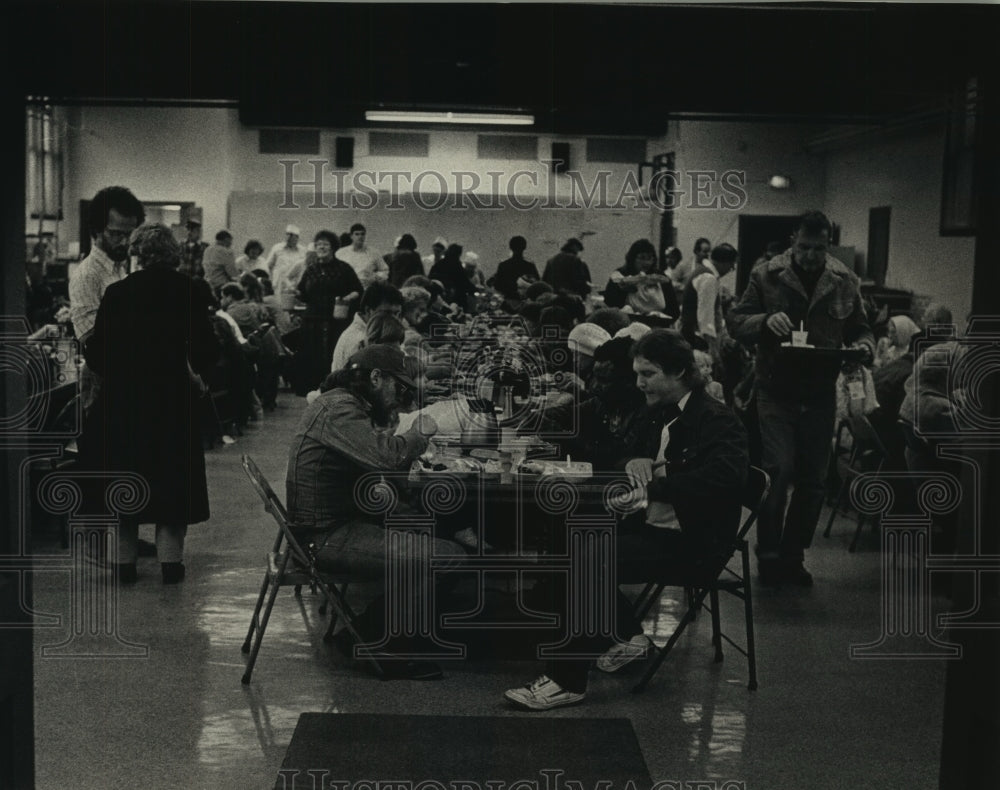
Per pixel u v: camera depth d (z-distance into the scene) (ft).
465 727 13.00
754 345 19.47
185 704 13.58
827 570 20.18
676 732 13.07
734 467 13.74
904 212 34.35
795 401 18.97
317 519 14.52
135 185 43.83
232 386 30.32
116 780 11.53
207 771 11.76
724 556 14.12
